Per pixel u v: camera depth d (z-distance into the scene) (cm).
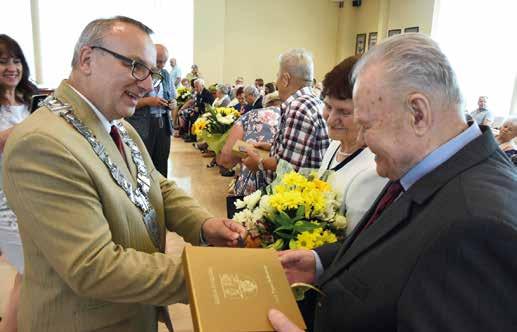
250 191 226
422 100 76
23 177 97
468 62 695
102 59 109
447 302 66
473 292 64
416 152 80
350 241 102
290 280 113
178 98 916
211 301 80
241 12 1118
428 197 77
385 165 85
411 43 78
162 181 152
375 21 1027
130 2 1007
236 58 1140
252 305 81
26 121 105
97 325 110
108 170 110
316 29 1167
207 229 137
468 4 698
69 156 98
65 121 106
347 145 140
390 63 78
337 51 1186
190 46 1083
